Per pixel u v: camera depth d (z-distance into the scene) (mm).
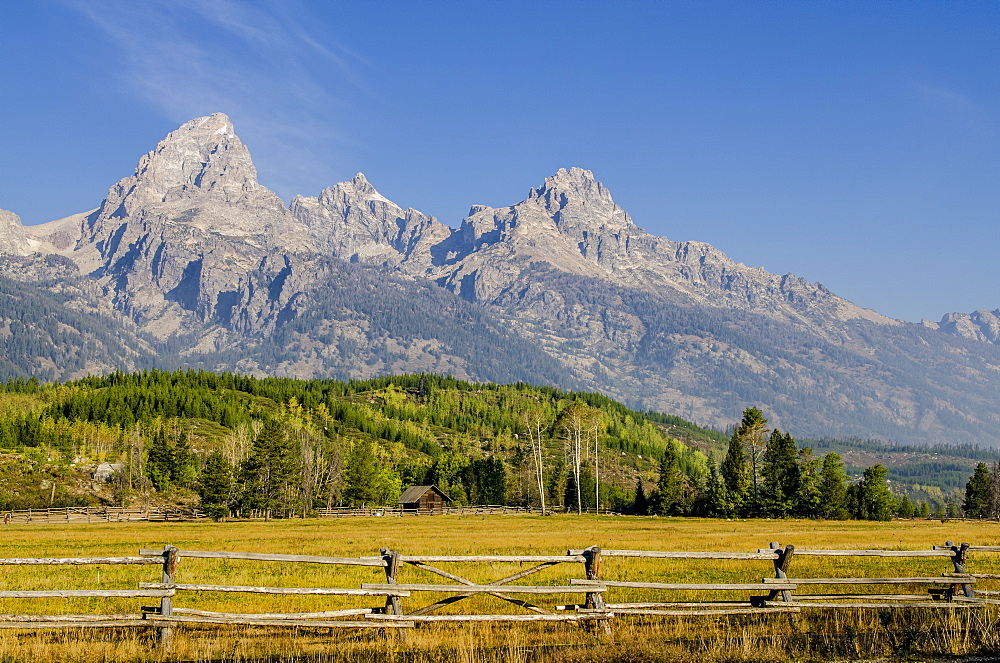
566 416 144250
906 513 164500
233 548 52625
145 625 18562
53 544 57969
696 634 19906
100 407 196250
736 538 59750
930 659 17359
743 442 130125
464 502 164875
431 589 20219
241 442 168125
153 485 145500
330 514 131250
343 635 19516
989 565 36906
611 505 156125
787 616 21875
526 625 20688
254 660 17203
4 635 18938
